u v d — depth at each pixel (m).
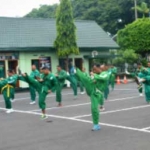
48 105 17.50
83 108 16.00
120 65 35.22
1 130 11.62
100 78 10.79
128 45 40.59
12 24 30.89
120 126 11.37
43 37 30.88
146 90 16.84
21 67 28.98
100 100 11.01
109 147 8.79
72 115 14.02
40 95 13.45
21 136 10.54
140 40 39.91
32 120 13.29
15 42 28.95
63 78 17.03
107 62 34.16
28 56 29.41
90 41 33.12
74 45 29.31
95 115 10.84
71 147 8.95
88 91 10.88
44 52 30.22
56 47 29.62
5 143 9.76
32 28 31.50
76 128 11.34
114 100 18.50
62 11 29.09
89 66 32.88
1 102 20.00
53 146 9.14
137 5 53.59
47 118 13.52
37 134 10.70
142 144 8.95
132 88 25.39
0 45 27.88
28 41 29.66
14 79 15.50
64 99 20.08
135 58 35.56
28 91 27.75
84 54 32.56
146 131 10.49
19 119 13.66
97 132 10.59
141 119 12.50
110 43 34.19
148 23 39.78
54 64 30.78
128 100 18.33
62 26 29.08
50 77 13.34
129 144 9.00
